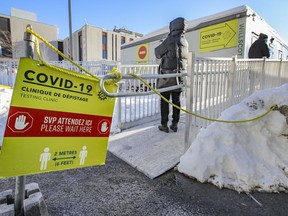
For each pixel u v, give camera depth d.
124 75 1.47
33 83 1.08
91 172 2.41
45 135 1.15
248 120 2.23
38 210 1.40
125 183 2.18
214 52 7.57
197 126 2.88
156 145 3.09
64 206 1.81
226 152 2.16
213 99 3.15
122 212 1.74
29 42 1.13
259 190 2.00
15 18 31.50
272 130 2.32
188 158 2.30
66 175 2.34
